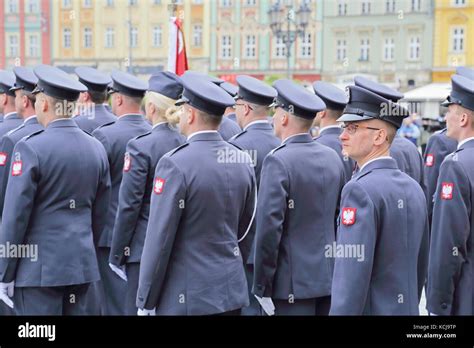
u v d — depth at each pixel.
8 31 31.16
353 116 3.84
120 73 6.51
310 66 32.44
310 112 4.86
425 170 7.55
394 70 31.62
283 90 4.94
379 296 3.71
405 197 3.75
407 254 3.74
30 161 4.55
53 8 30.92
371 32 32.03
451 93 4.45
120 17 30.69
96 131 6.23
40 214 4.67
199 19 31.91
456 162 4.14
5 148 5.66
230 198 4.19
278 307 4.91
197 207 4.05
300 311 4.86
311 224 4.83
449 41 30.56
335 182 4.95
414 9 31.12
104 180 5.08
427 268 4.31
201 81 4.33
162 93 5.62
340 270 3.67
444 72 30.61
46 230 4.67
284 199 4.71
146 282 4.05
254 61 32.16
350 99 3.89
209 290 4.07
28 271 4.65
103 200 5.11
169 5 10.63
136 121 6.31
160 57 30.45
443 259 4.12
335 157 5.04
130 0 30.61
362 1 31.97
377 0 31.81
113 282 6.25
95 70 6.98
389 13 31.67
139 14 30.52
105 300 6.26
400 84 31.47
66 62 31.09
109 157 6.11
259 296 4.82
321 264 4.83
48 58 31.00
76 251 4.75
